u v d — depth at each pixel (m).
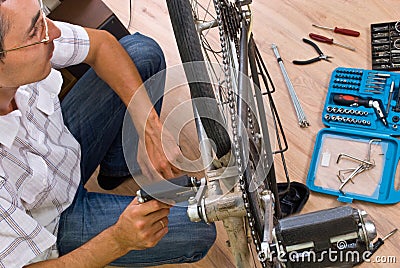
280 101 1.66
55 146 1.15
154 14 1.89
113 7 1.94
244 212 0.84
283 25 1.79
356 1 1.79
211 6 1.74
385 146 1.54
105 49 1.20
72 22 1.58
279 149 1.39
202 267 1.48
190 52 0.79
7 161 1.00
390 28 1.70
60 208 1.19
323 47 1.73
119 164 1.47
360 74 1.62
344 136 1.58
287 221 0.68
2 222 0.94
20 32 0.79
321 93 1.66
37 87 1.10
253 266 0.99
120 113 1.30
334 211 0.68
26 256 0.99
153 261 1.29
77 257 1.06
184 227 1.22
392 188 1.48
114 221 1.22
